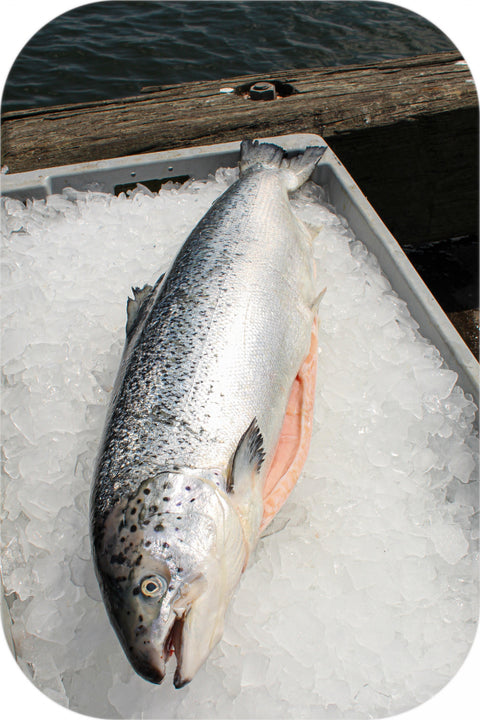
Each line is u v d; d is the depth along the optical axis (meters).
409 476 1.40
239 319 1.39
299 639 1.25
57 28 4.91
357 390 1.48
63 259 1.70
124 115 2.05
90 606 1.28
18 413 1.44
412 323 1.56
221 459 1.28
